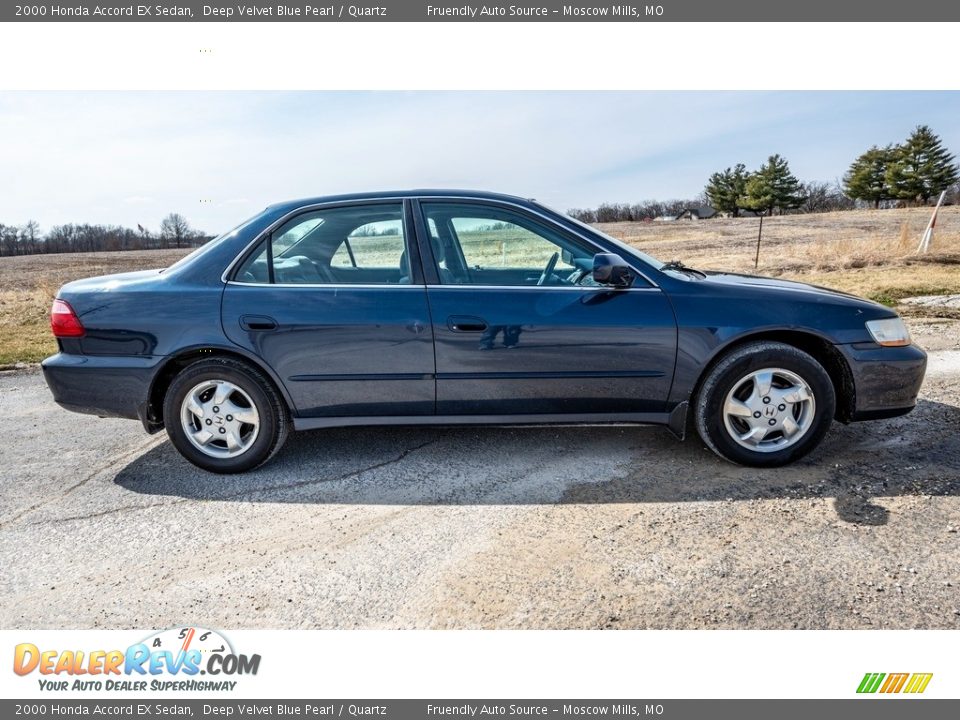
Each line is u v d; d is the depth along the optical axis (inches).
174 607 88.4
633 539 100.3
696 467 126.6
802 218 1595.7
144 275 133.4
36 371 244.5
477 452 139.2
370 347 122.1
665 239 1042.1
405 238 126.6
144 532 109.3
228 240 127.7
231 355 126.0
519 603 86.0
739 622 80.3
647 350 121.0
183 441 128.7
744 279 133.8
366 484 125.0
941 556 91.4
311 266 128.0
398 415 127.0
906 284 360.5
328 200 128.8
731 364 119.8
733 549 96.0
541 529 104.9
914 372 122.6
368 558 98.5
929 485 113.7
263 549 102.4
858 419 125.0
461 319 120.7
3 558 102.4
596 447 139.5
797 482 117.6
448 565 95.6
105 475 134.6
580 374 122.3
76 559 101.4
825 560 92.0
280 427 128.8
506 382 123.0
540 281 127.9
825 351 126.0
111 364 124.8
